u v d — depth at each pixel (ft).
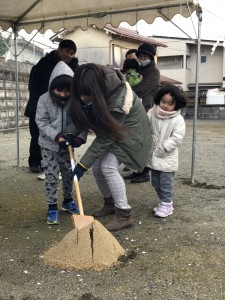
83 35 61.62
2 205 14.20
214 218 12.50
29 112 18.48
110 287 8.14
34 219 12.59
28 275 8.70
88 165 10.39
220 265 9.14
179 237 10.89
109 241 9.35
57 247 9.40
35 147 19.25
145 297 7.75
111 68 10.69
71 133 11.26
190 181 17.74
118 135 10.05
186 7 16.38
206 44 97.71
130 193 15.60
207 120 77.10
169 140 12.19
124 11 18.60
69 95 10.94
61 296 7.81
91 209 13.55
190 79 102.68
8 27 21.34
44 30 21.21
